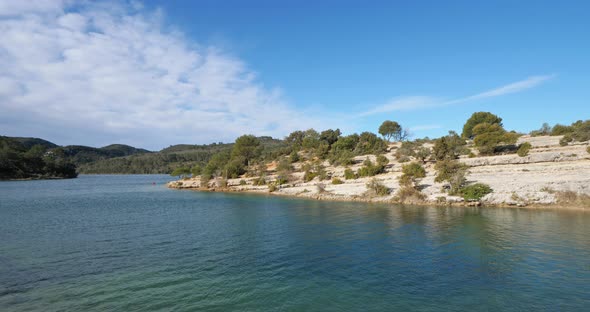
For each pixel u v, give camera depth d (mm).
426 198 57656
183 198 75875
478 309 16844
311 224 39750
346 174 86062
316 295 18703
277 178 96938
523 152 73688
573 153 69250
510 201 50688
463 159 79000
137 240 31828
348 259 25266
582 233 32469
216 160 137625
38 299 18016
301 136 184875
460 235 32406
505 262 23984
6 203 65188
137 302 17703
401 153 102875
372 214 46750
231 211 52344
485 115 128000
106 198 76750
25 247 28969
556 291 18891
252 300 18047
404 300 17953
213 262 24766
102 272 22500
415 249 27750
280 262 24703
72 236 33562
